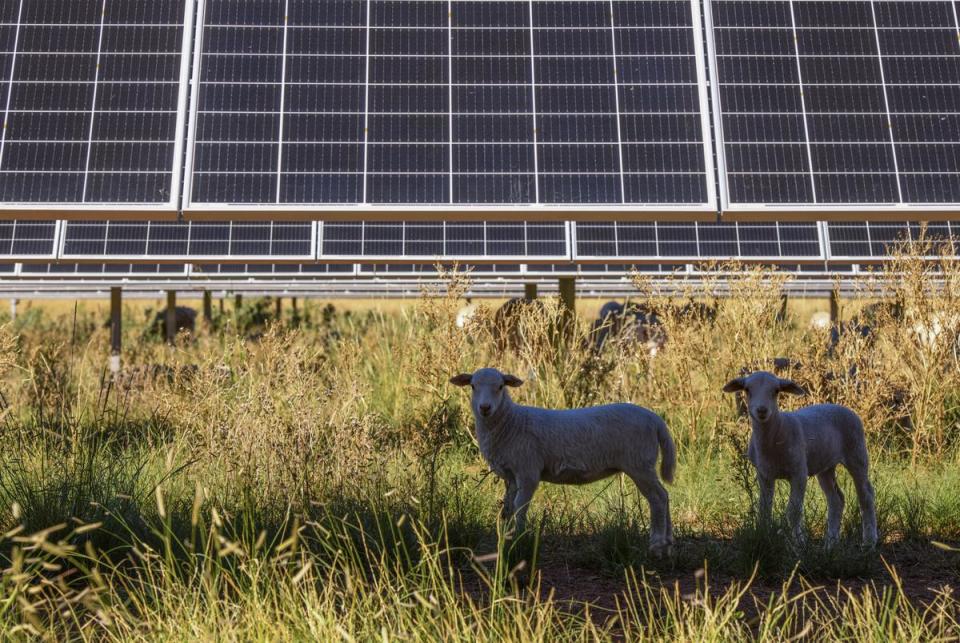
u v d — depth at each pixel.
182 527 6.41
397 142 12.27
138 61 12.87
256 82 12.80
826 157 12.38
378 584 5.08
